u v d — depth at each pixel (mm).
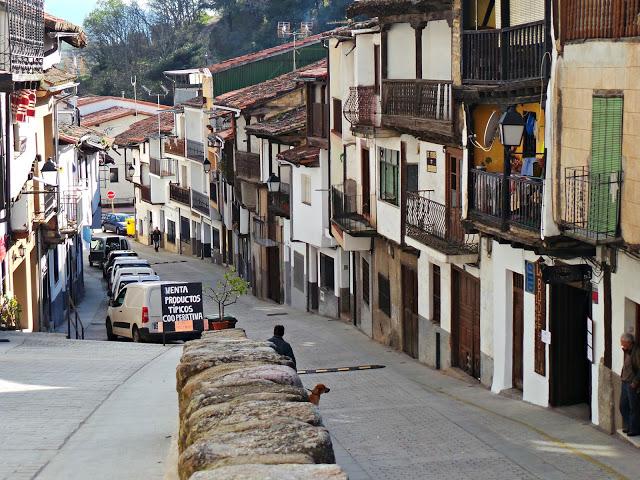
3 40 31969
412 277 34406
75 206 50531
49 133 47531
